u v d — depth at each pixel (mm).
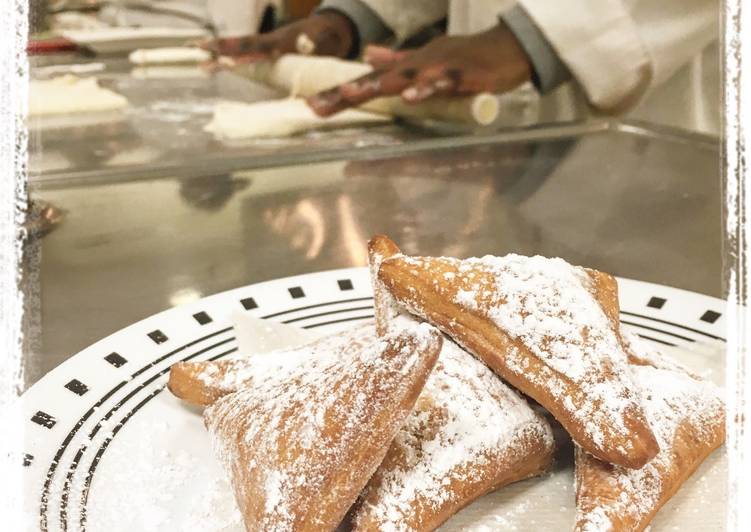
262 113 573
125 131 562
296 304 312
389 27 810
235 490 202
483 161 492
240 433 208
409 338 193
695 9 599
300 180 459
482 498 218
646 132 545
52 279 333
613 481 204
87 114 608
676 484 212
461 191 440
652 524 207
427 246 367
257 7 938
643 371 237
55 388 250
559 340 214
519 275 232
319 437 188
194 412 250
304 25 782
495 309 224
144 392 255
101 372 261
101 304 313
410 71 586
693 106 663
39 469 215
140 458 226
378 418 187
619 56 588
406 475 202
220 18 936
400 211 412
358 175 468
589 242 371
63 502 205
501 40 624
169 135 552
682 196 428
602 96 604
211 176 464
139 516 203
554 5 595
